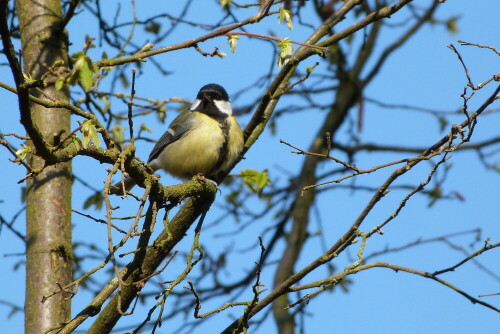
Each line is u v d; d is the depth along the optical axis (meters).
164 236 9.27
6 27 6.29
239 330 8.41
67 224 9.63
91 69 6.45
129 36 12.45
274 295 8.52
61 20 10.59
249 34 9.50
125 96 12.55
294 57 10.05
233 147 12.73
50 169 9.73
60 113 9.98
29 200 9.63
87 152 7.55
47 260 9.27
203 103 13.00
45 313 8.95
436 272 8.79
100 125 7.54
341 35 10.21
